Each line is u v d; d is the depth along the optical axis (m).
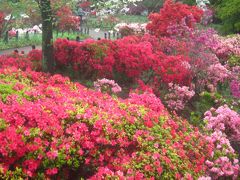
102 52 12.11
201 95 12.16
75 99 7.24
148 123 6.93
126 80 12.45
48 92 7.43
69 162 5.62
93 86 11.66
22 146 5.37
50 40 11.56
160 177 6.02
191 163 6.87
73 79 12.19
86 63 12.16
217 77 12.73
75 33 26.59
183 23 14.75
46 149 5.69
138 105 7.62
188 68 11.95
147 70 12.21
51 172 5.44
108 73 12.04
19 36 24.06
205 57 12.42
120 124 6.49
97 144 6.19
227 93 13.12
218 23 29.05
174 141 7.00
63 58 12.23
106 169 5.64
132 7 33.81
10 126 5.75
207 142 7.88
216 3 27.31
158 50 13.78
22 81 8.52
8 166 5.27
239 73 13.71
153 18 16.91
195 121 10.61
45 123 5.90
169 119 7.75
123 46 12.32
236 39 18.59
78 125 6.06
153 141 6.60
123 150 6.25
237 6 23.81
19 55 12.71
